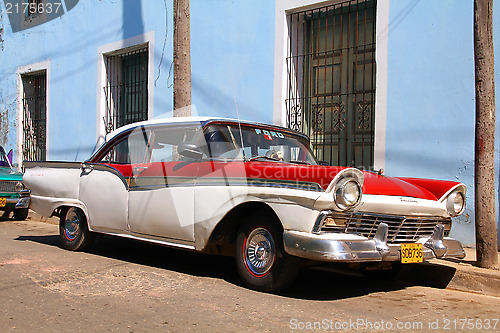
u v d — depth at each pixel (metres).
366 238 3.99
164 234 4.96
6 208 9.02
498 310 4.15
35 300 3.97
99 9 11.20
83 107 11.59
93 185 5.75
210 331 3.32
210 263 5.68
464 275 4.90
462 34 6.45
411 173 6.82
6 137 13.80
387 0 7.10
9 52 13.74
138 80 10.93
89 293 4.21
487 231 5.03
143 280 4.71
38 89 13.34
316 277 5.26
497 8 6.23
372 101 7.46
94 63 11.34
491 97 5.02
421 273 5.18
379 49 7.17
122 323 3.46
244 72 8.59
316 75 8.16
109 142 5.75
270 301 4.07
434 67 6.67
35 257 5.69
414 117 6.81
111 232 5.56
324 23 8.09
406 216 4.23
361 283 5.09
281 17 8.10
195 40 9.34
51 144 12.38
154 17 10.02
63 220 6.26
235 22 8.73
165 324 3.45
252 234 4.43
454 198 4.56
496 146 6.15
